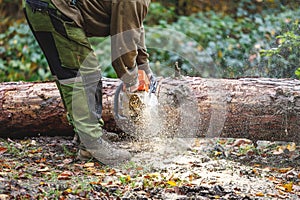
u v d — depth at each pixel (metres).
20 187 4.52
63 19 5.01
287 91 5.95
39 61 11.00
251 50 10.84
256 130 6.08
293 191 4.90
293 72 7.79
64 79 5.19
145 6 4.97
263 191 4.80
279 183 5.11
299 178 5.34
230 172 5.33
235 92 6.07
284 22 11.07
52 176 4.91
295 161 5.88
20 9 13.14
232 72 10.04
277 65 7.87
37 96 6.33
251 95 6.04
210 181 4.95
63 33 5.05
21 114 6.32
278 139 6.09
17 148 5.95
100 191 4.58
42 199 4.27
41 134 6.52
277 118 5.98
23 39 11.34
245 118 6.06
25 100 6.32
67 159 5.53
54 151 5.90
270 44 10.61
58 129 6.47
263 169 5.57
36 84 6.50
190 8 13.34
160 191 4.61
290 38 7.68
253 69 9.65
